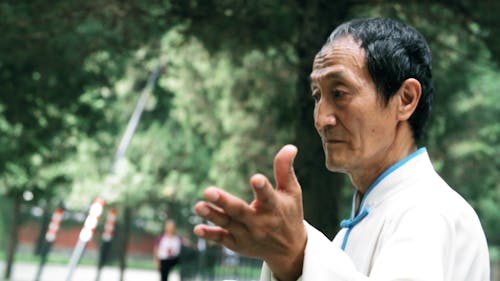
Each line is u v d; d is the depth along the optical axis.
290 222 1.51
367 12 11.83
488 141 24.94
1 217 43.34
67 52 11.75
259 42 11.50
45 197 27.52
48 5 10.96
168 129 34.00
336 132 1.93
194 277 24.98
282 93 14.13
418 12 11.48
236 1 10.75
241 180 23.66
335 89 1.91
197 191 33.59
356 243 1.95
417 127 2.03
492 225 31.47
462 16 11.52
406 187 1.93
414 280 1.61
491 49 11.55
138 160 33.81
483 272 1.84
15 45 11.23
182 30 11.50
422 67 2.00
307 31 10.84
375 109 1.92
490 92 24.25
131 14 11.32
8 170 17.53
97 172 31.69
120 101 32.50
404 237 1.71
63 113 14.95
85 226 13.20
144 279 33.88
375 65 1.91
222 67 19.42
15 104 13.12
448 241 1.73
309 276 1.52
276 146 20.52
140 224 37.16
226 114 22.45
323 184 11.15
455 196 1.86
